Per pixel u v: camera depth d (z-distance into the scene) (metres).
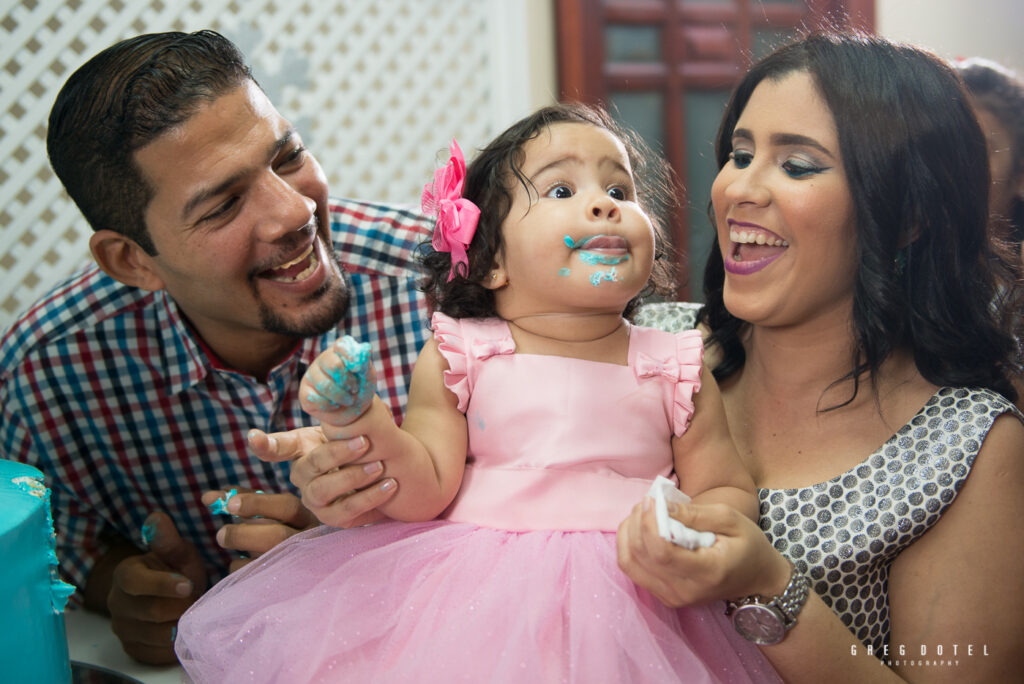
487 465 1.03
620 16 3.35
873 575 1.05
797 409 1.14
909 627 1.02
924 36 3.14
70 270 2.82
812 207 1.03
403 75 3.31
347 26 3.19
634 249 1.02
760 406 1.18
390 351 1.55
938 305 1.07
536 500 0.98
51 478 1.47
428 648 0.88
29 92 2.83
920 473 1.03
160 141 1.15
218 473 1.49
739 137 1.11
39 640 0.93
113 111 1.16
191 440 1.47
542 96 3.41
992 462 1.03
